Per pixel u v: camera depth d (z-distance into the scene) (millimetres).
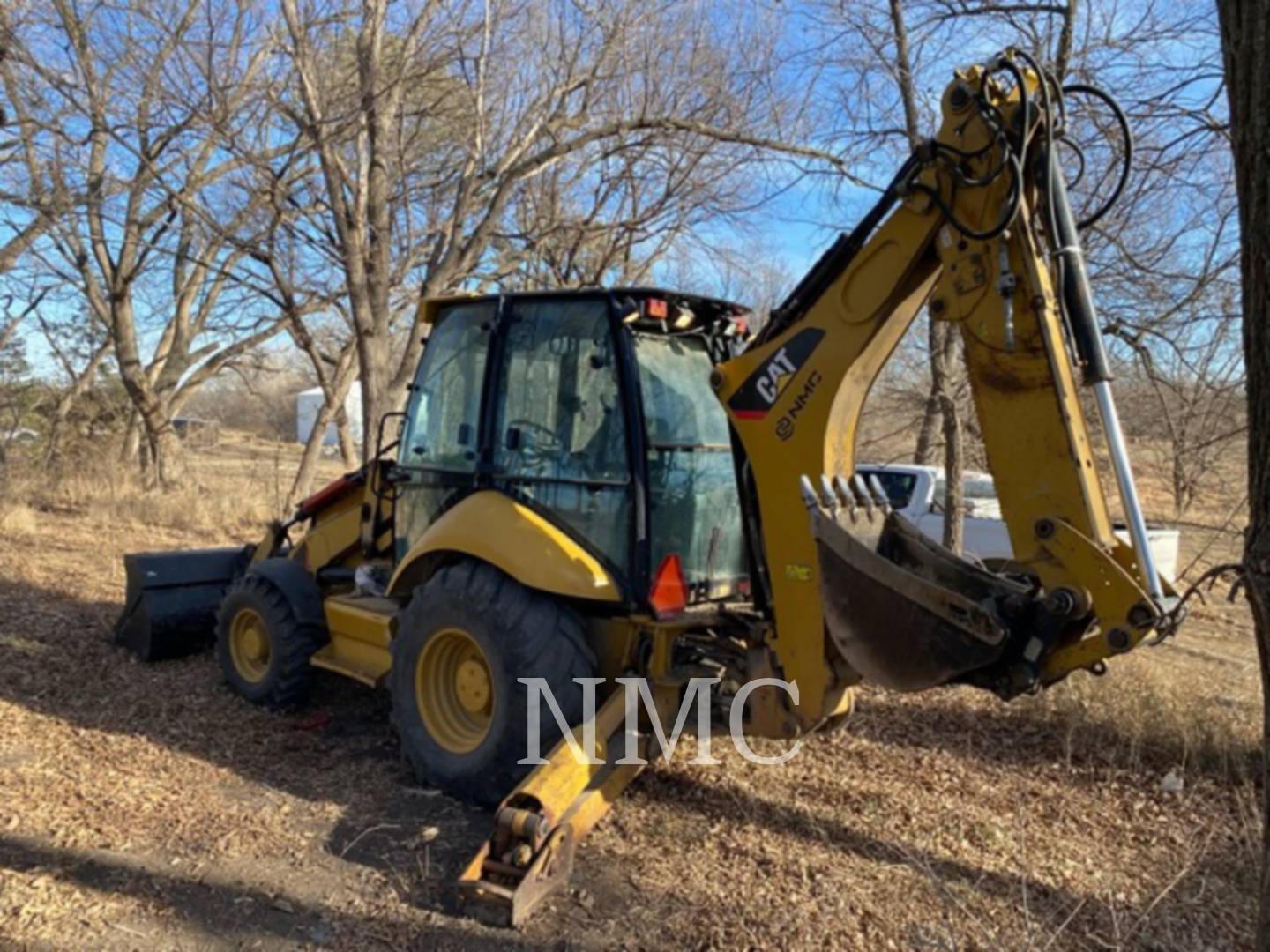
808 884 3688
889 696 6098
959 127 3324
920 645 3316
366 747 5129
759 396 3867
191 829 4051
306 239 11695
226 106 10922
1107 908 3574
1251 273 2391
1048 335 3139
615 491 4277
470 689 4480
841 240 3699
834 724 4500
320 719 5492
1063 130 3285
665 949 3260
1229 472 6418
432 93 12953
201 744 5086
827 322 3709
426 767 4465
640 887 3656
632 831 4125
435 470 4953
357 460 26047
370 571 5660
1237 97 2398
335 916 3438
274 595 5605
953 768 4938
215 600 6605
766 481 3865
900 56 7660
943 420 8156
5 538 11172
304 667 5516
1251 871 3908
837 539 3484
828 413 3707
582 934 3338
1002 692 3285
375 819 4219
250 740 5184
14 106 11344
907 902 3576
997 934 3371
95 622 7414
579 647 4262
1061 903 3609
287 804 4355
